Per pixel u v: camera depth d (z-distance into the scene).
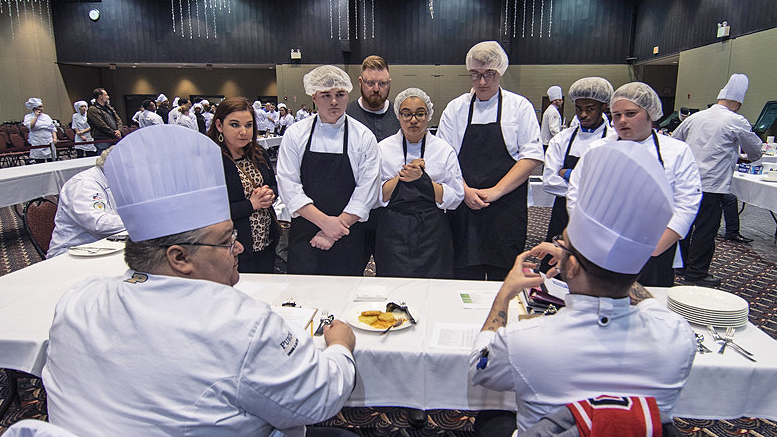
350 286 1.88
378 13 15.38
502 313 1.15
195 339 0.80
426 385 1.37
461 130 2.56
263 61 15.90
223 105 2.27
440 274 2.24
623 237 0.84
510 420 1.37
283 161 2.22
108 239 2.43
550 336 0.91
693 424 2.16
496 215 2.51
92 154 10.18
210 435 0.80
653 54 13.63
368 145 2.20
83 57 16.03
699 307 1.50
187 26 15.73
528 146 2.46
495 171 2.51
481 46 2.39
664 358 0.89
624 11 14.75
